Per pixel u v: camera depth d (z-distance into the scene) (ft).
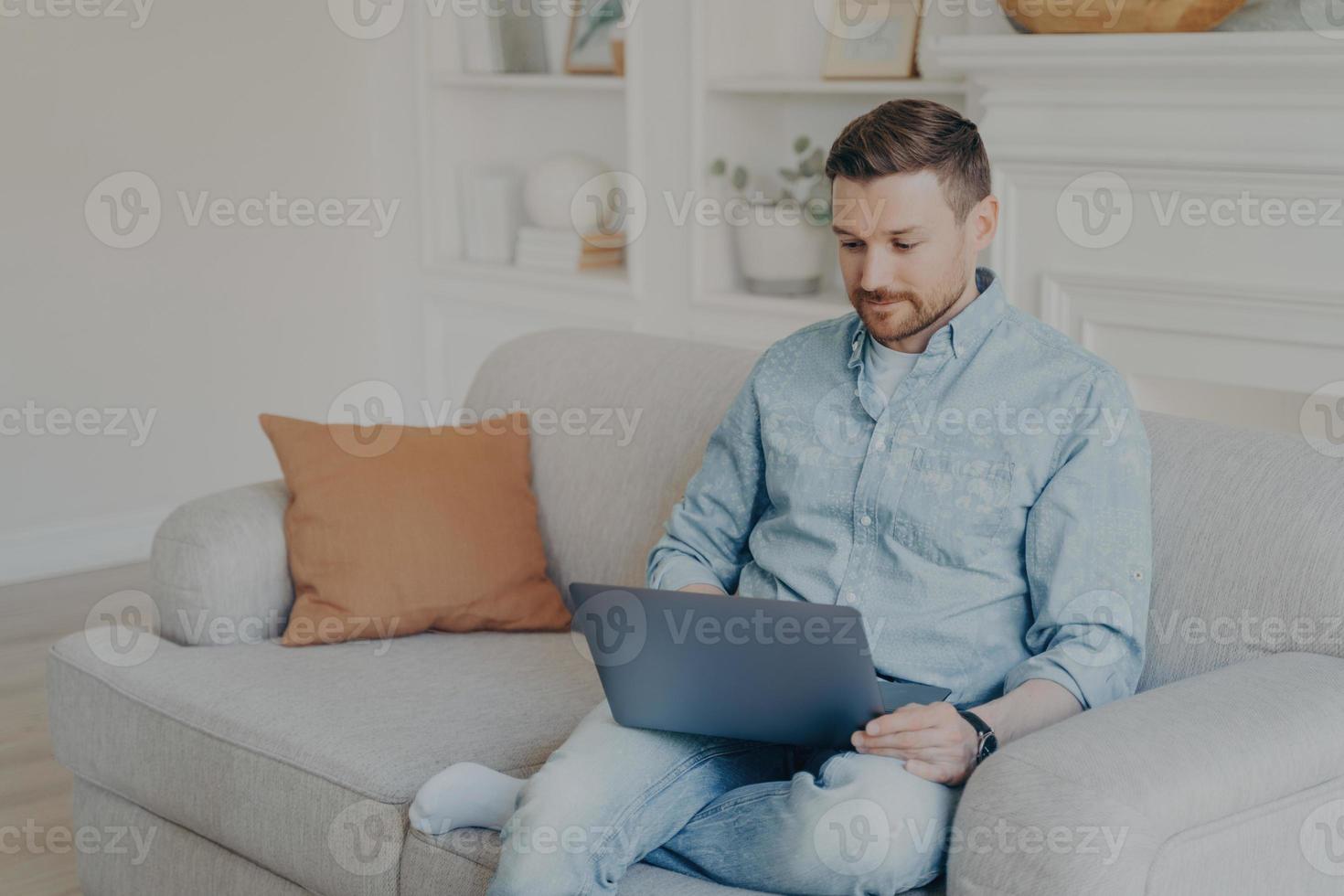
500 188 14.32
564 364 8.07
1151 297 9.50
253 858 6.22
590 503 7.57
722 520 6.30
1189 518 5.63
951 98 11.10
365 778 5.75
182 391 14.02
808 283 12.22
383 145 15.01
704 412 7.32
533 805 5.02
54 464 13.35
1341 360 8.84
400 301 15.21
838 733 5.00
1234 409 9.87
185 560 7.27
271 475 14.71
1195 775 4.39
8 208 12.85
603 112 14.07
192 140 13.79
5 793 8.81
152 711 6.62
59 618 12.10
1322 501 5.44
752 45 12.42
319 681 6.68
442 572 7.34
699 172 12.27
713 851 5.07
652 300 12.92
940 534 5.48
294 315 14.71
